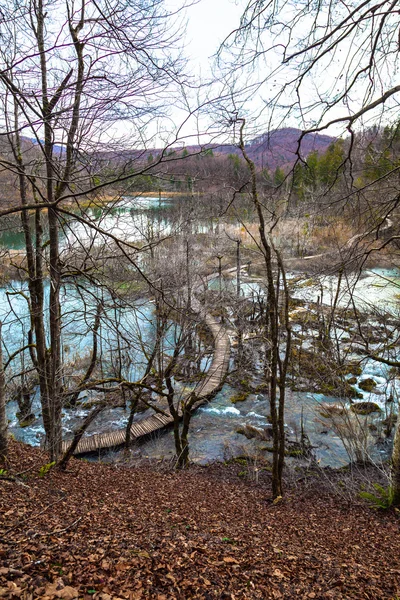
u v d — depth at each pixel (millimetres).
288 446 12398
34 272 10102
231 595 3379
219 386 15375
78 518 4738
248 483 9891
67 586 2945
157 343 10547
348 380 15781
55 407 8391
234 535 5254
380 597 3664
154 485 8438
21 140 6801
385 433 12641
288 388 15875
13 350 15977
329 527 6367
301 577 3977
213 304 15266
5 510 4531
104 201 6566
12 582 2854
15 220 10672
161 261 13953
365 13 3146
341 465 11359
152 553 3906
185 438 10695
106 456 12234
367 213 5957
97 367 14922
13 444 8680
